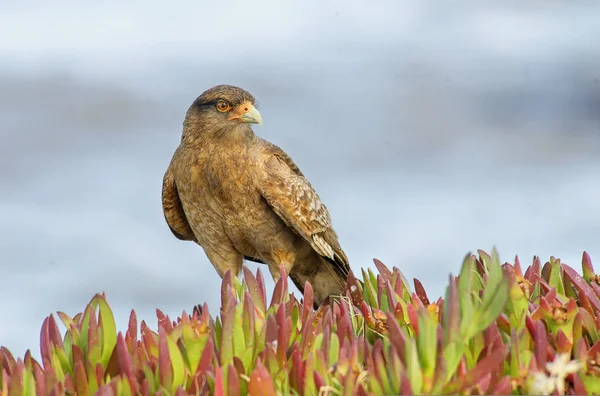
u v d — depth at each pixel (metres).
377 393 3.81
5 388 3.89
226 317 4.13
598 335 4.43
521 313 4.44
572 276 5.02
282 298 4.84
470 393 3.84
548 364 3.86
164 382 3.99
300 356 4.08
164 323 4.74
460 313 4.04
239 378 3.99
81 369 4.01
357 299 5.74
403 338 3.96
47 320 4.36
